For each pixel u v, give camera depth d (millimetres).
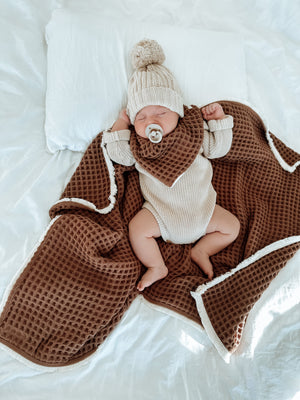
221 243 1043
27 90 1206
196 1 1406
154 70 1058
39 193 1074
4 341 878
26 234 1014
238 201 1136
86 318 919
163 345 913
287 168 1205
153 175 1051
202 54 1218
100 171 1110
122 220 1074
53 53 1158
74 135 1134
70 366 880
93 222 995
